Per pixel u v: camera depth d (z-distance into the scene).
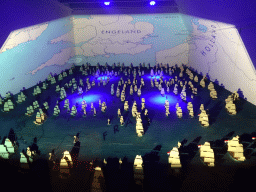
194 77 20.56
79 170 9.17
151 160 9.68
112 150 10.54
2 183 8.45
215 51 17.50
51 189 8.12
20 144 11.16
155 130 12.20
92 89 18.78
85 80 21.08
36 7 17.14
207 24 16.78
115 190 7.98
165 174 8.76
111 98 16.81
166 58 23.73
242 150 9.23
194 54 21.72
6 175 8.91
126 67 24.31
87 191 8.00
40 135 11.98
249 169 8.83
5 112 14.64
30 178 8.74
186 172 8.81
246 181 8.18
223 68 16.75
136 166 8.20
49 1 18.81
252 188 7.83
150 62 24.11
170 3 21.55
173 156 8.70
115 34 23.05
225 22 14.38
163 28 22.27
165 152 10.24
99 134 11.96
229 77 16.14
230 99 14.04
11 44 15.38
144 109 14.70
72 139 11.55
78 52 24.38
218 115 13.55
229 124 12.45
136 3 21.81
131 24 22.44
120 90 18.33
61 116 14.09
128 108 14.96
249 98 14.33
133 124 12.96
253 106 14.04
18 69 16.94
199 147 10.34
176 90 17.05
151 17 21.88
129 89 18.42
